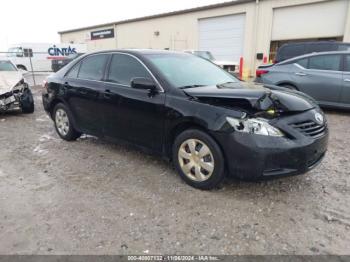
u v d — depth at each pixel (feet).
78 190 11.54
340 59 23.41
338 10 51.29
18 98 24.68
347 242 8.42
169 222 9.38
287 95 11.14
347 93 23.00
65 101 16.70
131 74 13.32
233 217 9.62
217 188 11.46
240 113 9.91
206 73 13.92
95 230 9.00
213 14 67.87
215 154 10.49
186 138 11.25
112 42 98.27
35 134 19.54
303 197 10.83
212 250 8.14
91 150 16.02
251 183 11.83
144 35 86.43
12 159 14.96
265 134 9.63
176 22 76.64
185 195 10.98
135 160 14.46
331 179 12.26
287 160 9.72
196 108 10.77
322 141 10.59
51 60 78.95
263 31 60.49
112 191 11.41
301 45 33.65
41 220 9.57
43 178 12.67
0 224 9.41
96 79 14.89
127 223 9.34
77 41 112.78
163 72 12.44
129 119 13.20
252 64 63.46
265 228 9.05
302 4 54.65
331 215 9.71
